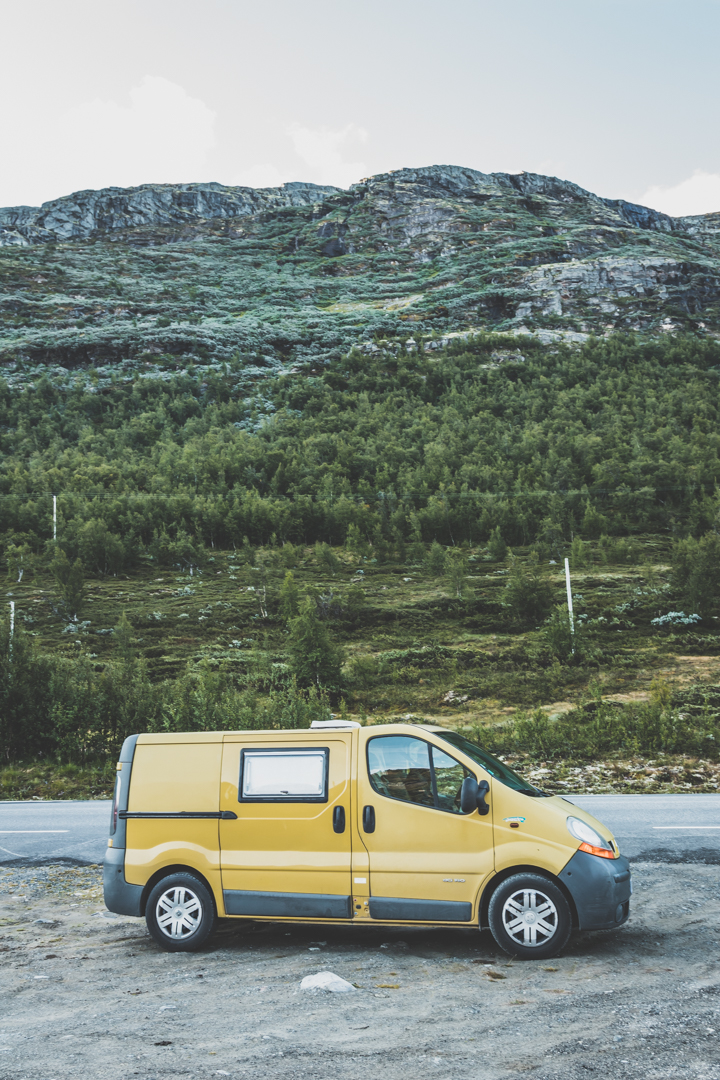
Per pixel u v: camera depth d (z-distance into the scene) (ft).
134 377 571.28
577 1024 13.83
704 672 128.47
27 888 29.63
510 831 19.07
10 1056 13.28
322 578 234.58
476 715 107.04
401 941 20.63
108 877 21.44
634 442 388.57
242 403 532.32
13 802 56.44
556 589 203.00
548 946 18.31
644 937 19.86
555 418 458.91
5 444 448.65
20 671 74.59
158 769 21.81
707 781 54.19
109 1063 12.80
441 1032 13.74
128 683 79.15
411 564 254.68
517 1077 11.74
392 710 112.78
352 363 589.32
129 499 321.32
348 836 19.98
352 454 401.90
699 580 179.32
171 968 18.95
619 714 76.59
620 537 284.00
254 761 21.15
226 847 20.79
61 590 194.29
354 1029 14.07
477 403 496.23
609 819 39.17
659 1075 11.59
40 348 615.16
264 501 318.45
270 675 130.52
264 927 22.59
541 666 139.74
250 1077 12.05
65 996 16.87
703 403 458.09
